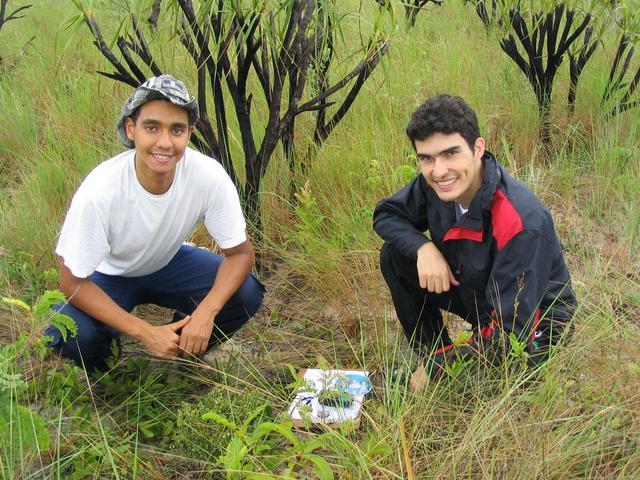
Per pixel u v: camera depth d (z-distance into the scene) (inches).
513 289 61.2
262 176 95.2
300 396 68.4
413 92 123.9
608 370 63.4
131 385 71.7
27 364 75.7
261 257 94.3
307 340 81.8
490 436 56.7
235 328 77.3
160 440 67.7
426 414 62.6
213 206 70.4
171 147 63.9
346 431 60.1
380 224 71.9
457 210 65.4
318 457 55.9
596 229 98.5
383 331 80.7
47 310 60.6
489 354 63.7
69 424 66.2
